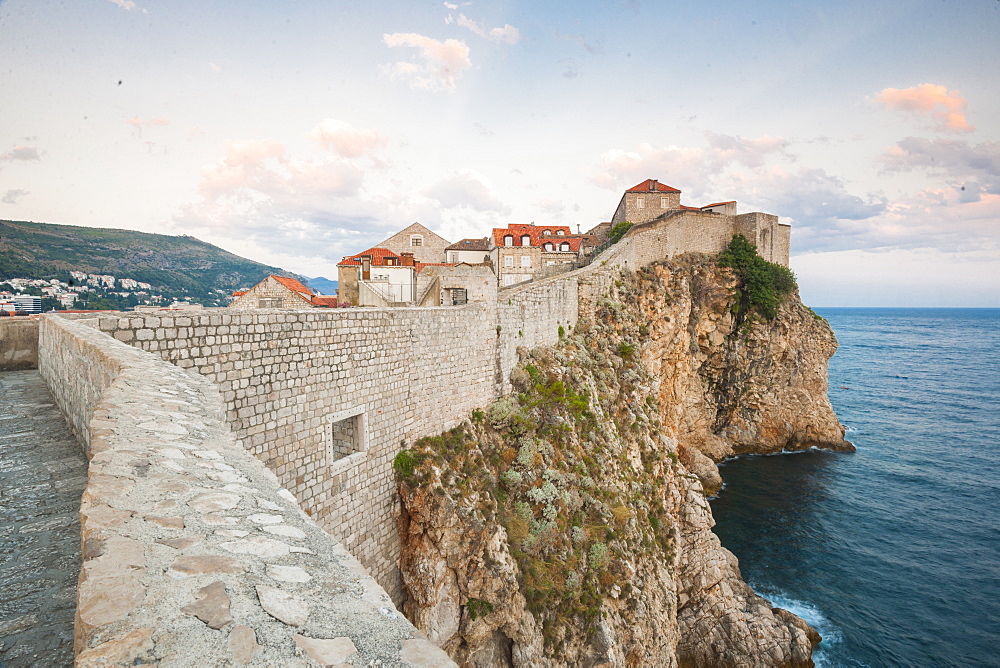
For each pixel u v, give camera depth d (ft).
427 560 56.13
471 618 56.44
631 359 108.78
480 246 185.88
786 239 179.42
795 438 178.50
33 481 19.99
